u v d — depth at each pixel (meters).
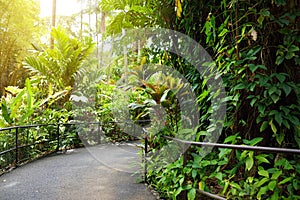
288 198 1.60
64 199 2.64
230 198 1.85
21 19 9.47
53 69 7.25
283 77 1.77
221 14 2.29
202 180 2.00
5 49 8.68
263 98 1.87
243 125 2.06
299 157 1.79
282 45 1.83
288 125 1.74
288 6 1.81
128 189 2.96
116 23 3.46
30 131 5.06
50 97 6.16
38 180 3.36
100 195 2.76
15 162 4.30
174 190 2.26
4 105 4.53
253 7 1.91
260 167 1.77
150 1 3.14
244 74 1.95
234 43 2.05
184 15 2.62
